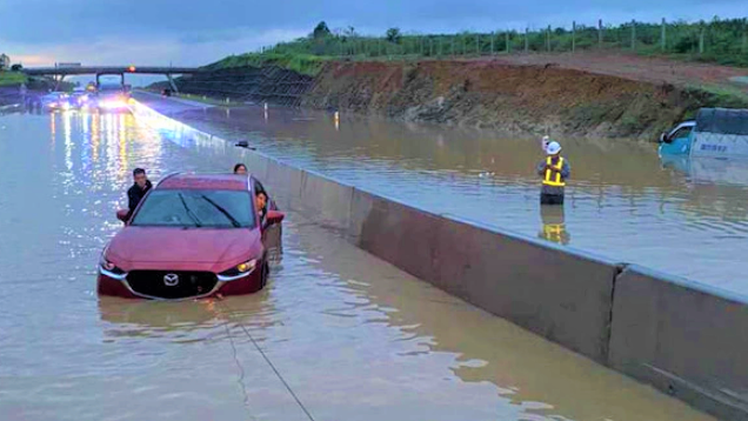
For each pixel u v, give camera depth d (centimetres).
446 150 3456
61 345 704
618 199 1917
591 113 4269
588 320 677
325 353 686
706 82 4019
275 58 10888
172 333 742
